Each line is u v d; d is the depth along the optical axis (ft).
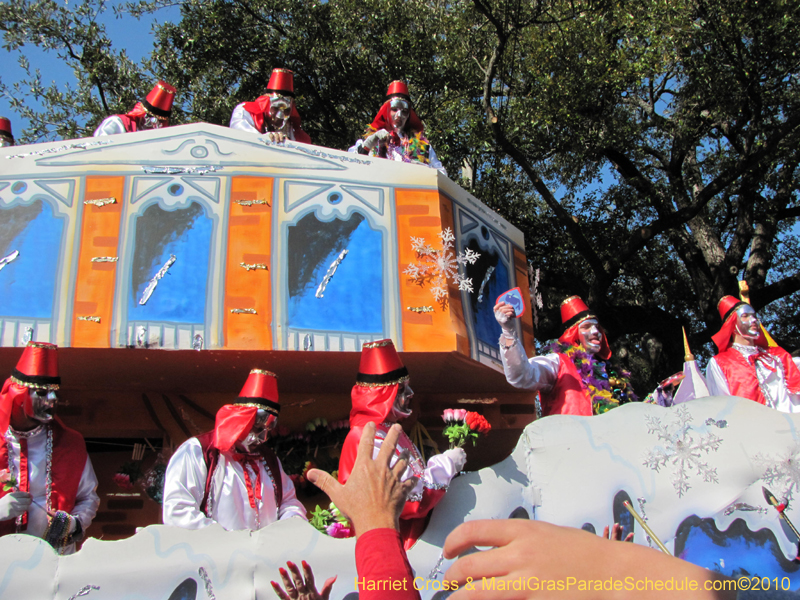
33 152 16.10
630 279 47.52
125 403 18.02
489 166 39.86
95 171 16.01
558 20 34.78
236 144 16.56
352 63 38.04
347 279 15.72
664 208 39.60
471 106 35.19
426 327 15.53
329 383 17.52
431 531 10.75
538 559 2.04
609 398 15.43
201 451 12.11
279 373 16.62
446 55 38.42
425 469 10.91
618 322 41.04
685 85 38.68
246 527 12.07
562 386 15.07
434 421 18.74
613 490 11.07
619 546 2.09
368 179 16.69
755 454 11.05
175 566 10.14
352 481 3.98
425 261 16.14
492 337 17.29
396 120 21.84
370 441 4.20
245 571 10.12
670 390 19.34
